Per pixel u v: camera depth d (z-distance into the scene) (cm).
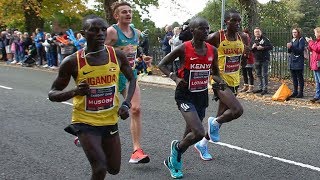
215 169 570
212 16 2389
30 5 2505
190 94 523
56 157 641
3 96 1216
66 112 974
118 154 420
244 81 1217
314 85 1292
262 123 835
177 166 537
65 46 1808
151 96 1220
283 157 614
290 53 1105
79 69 388
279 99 1089
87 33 385
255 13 1544
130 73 421
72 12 2670
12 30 2588
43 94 1242
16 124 861
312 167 569
